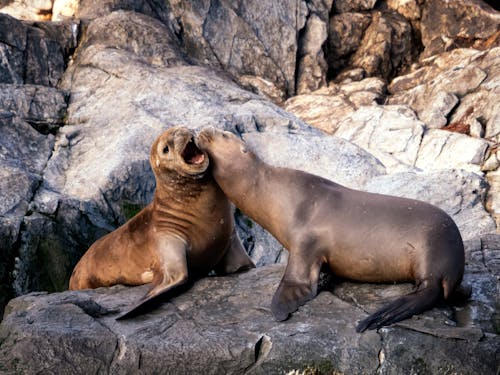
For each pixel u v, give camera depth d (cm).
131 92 4428
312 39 5912
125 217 3675
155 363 1823
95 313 2044
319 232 2044
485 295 2073
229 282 2223
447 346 1792
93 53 4819
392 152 4734
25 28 4909
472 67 5188
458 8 5997
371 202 2056
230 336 1862
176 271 2241
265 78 5712
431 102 5081
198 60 5591
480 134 4781
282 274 2225
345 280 2114
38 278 3350
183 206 2316
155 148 2294
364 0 6200
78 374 1817
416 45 6138
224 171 2184
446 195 3959
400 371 1784
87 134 4200
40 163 3931
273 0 5800
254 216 2177
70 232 3494
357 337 1823
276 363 1808
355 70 5900
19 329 1891
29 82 4791
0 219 3359
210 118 4175
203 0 5691
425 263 1936
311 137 4369
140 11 5544
